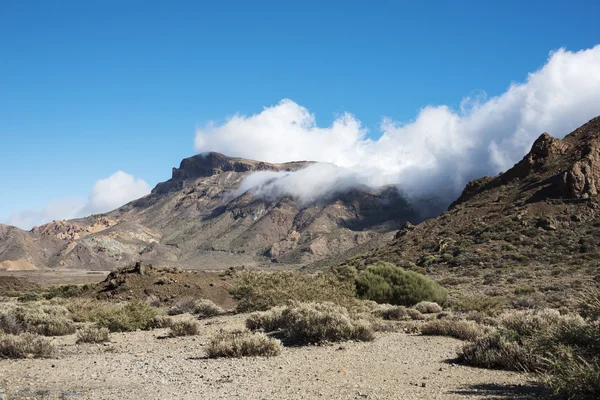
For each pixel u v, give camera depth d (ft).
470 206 275.39
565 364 22.40
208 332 55.93
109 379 30.35
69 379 30.35
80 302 99.50
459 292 136.77
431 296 99.04
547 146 287.28
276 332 52.08
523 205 241.55
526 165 287.28
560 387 21.13
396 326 58.59
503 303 89.51
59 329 59.82
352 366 33.47
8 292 148.25
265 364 34.50
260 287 82.94
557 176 252.21
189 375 31.22
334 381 28.45
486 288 145.28
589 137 277.23
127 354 41.91
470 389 25.91
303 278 89.71
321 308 58.70
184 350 43.29
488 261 190.80
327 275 105.81
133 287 112.37
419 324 60.29
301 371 31.71
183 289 110.63
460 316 67.00
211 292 110.73
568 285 130.41
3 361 37.68
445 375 30.04
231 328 54.54
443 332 50.42
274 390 26.30
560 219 217.36
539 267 173.27
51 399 24.94
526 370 30.30
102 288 117.70
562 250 189.16
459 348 38.65
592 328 23.93
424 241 247.50
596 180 233.55
